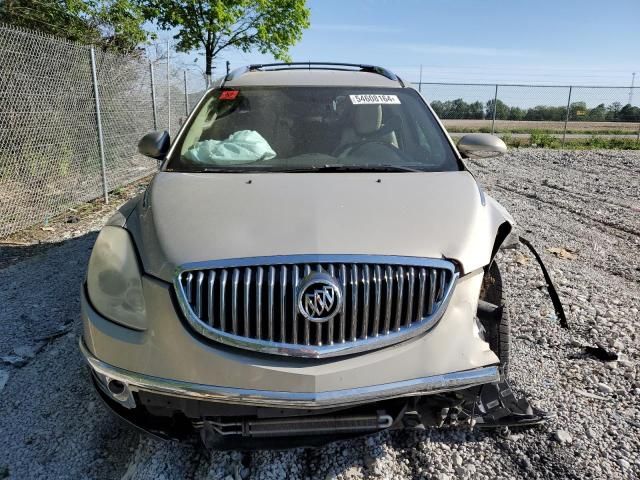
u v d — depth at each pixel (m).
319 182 2.97
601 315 4.33
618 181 11.24
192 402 2.33
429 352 2.34
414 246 2.42
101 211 8.18
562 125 23.80
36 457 2.86
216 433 2.48
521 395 3.25
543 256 5.85
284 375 2.21
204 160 3.37
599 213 8.09
